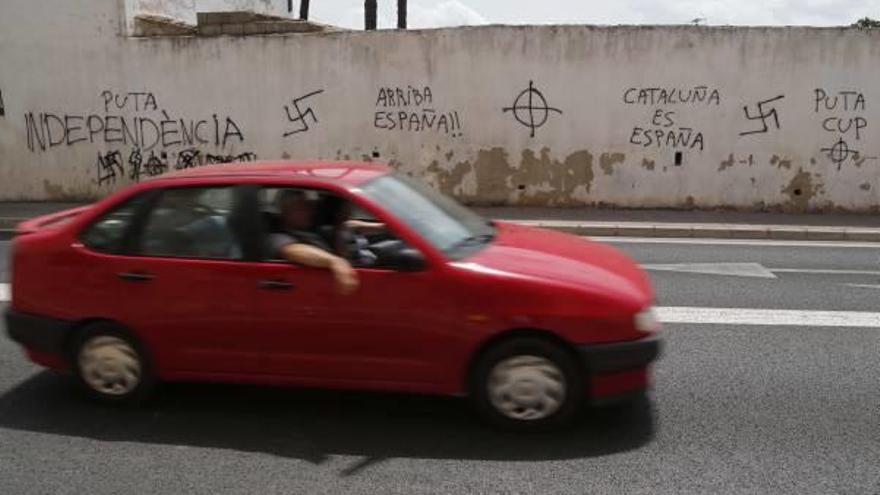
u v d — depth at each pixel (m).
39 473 3.88
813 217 12.38
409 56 12.95
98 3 13.33
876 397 4.89
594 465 3.93
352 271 4.25
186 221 4.54
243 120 13.48
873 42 12.15
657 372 5.34
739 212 12.84
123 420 4.52
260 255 4.40
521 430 4.27
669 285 8.03
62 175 14.01
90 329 4.62
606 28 12.54
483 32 12.75
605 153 12.98
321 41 13.06
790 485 3.73
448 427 4.38
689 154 12.83
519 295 4.11
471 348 4.18
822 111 12.46
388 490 3.68
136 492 3.68
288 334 4.35
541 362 4.18
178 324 4.48
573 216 12.38
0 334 6.19
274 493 3.66
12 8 13.50
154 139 13.71
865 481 3.77
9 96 13.79
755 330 6.38
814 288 7.91
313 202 4.51
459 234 4.64
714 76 12.52
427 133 13.20
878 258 9.64
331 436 4.29
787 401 4.81
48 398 4.87
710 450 4.11
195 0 16.50
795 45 12.28
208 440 4.25
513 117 13.00
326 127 13.35
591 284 4.20
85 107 13.72
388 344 4.25
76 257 4.61
